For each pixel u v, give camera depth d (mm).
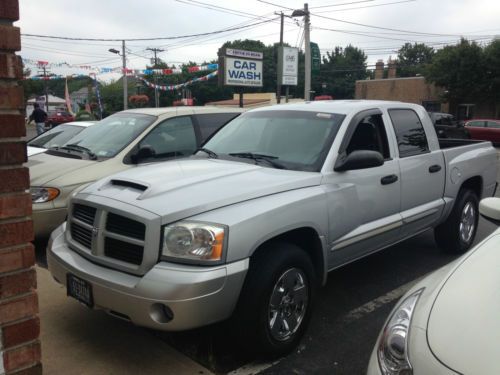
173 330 2873
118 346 3477
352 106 4480
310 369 3287
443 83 34750
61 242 3656
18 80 2090
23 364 2211
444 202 5238
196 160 4277
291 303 3400
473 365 1844
